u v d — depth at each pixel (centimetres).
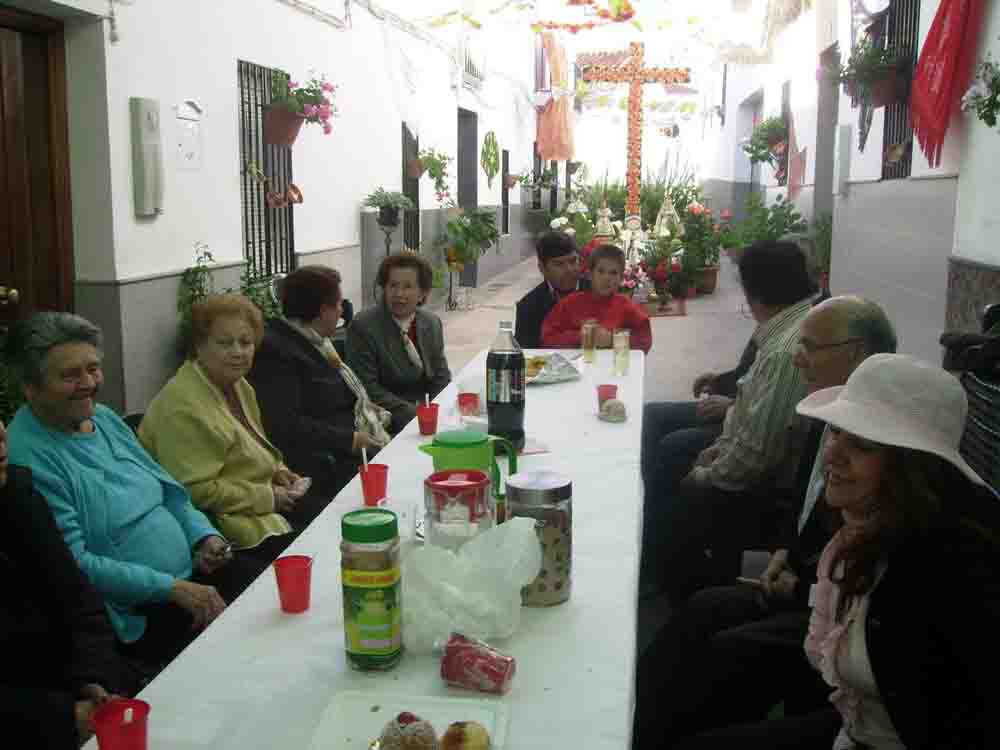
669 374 732
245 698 147
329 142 796
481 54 1340
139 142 517
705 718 210
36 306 492
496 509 203
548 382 384
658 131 2155
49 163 494
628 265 1091
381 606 153
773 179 1409
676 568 325
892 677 151
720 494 309
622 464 269
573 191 1836
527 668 156
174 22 551
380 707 142
